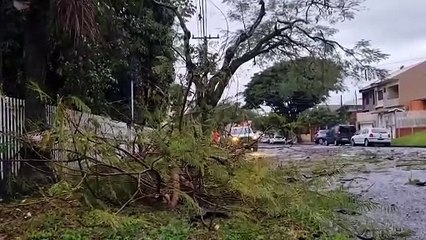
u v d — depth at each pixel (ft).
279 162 22.91
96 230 17.67
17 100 25.89
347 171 33.30
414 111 136.46
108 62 40.86
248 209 20.22
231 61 50.57
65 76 35.83
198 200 21.67
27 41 27.40
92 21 24.68
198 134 21.04
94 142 20.16
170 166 21.33
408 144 111.75
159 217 19.83
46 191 22.20
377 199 28.84
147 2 50.06
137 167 21.35
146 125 21.90
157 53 47.03
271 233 18.16
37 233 17.24
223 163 21.11
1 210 20.99
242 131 23.57
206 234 17.76
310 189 21.49
